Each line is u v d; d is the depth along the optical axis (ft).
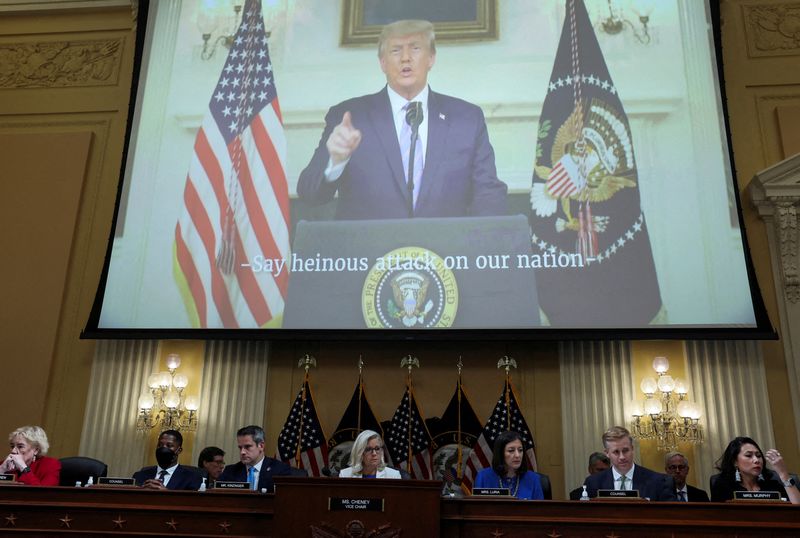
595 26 24.62
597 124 23.61
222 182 24.40
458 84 24.56
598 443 21.52
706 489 20.83
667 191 22.70
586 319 21.76
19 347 24.29
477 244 22.77
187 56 25.93
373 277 22.81
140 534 12.35
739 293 21.52
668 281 21.88
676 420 21.58
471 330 21.94
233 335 22.67
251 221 23.86
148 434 22.88
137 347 23.71
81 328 24.50
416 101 24.50
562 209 22.85
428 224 23.16
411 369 22.85
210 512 12.37
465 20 25.26
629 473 15.33
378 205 23.53
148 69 25.81
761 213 23.36
